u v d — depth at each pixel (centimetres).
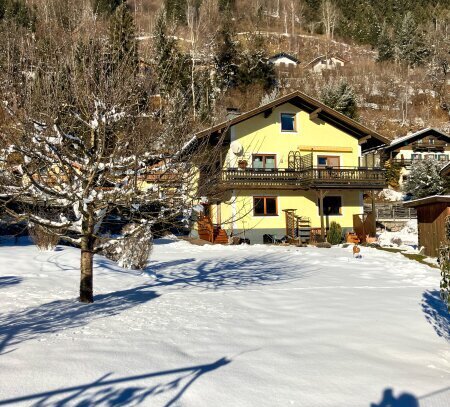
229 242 2512
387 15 10156
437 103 6756
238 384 460
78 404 396
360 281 1188
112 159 788
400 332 679
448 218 642
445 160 4425
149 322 700
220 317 757
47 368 475
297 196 2777
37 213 962
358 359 552
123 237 861
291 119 2841
